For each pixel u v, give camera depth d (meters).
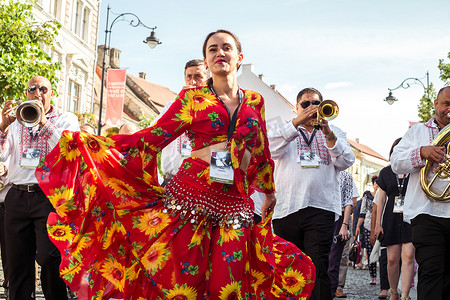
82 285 4.17
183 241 3.80
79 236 4.11
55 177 4.25
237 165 3.87
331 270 8.71
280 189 6.17
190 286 3.75
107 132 8.66
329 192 6.08
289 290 4.53
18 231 5.52
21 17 13.34
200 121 3.93
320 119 5.80
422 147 5.44
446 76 27.48
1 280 8.91
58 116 5.89
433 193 5.32
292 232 6.14
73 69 33.31
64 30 31.48
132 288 3.93
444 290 5.46
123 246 4.04
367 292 10.46
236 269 3.79
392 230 7.77
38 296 7.63
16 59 12.74
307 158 6.08
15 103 5.81
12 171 5.55
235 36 4.15
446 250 5.43
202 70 6.21
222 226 3.88
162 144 3.99
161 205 3.95
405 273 7.36
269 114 7.76
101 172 4.01
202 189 3.87
